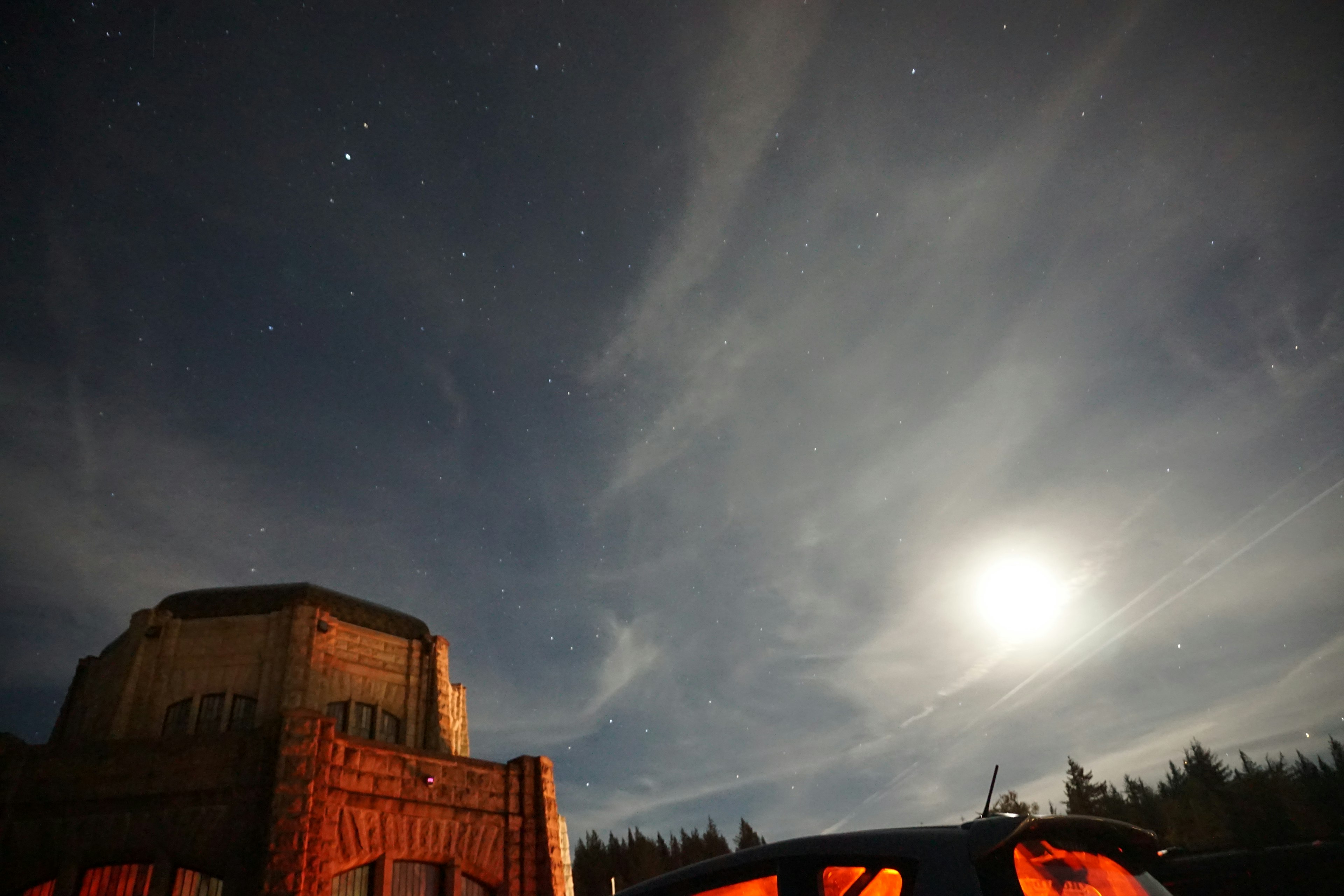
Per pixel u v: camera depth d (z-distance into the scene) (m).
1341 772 54.00
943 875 3.36
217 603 26.14
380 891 19.55
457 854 21.34
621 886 78.50
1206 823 48.19
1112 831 3.88
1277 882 6.17
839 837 4.07
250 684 24.61
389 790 20.81
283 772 18.72
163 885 17.52
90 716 24.97
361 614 27.77
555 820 24.03
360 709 25.98
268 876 17.41
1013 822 3.47
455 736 29.78
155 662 24.64
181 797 18.61
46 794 18.38
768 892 4.21
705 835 87.00
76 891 17.52
